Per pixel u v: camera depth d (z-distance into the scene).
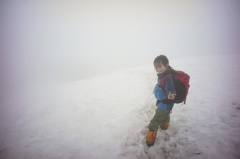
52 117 4.82
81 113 4.62
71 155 2.71
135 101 4.63
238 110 3.04
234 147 2.11
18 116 5.73
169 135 2.58
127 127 3.17
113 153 2.50
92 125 3.69
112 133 3.09
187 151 2.19
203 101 3.71
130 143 2.64
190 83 5.38
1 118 5.99
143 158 2.25
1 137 4.13
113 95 5.71
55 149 3.00
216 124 2.69
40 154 2.94
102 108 4.66
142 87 5.94
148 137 2.34
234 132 2.40
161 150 2.30
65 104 5.83
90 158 2.52
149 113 3.62
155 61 1.89
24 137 3.84
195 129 2.64
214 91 4.30
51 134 3.68
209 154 2.07
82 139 3.16
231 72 6.10
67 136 3.42
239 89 4.16
